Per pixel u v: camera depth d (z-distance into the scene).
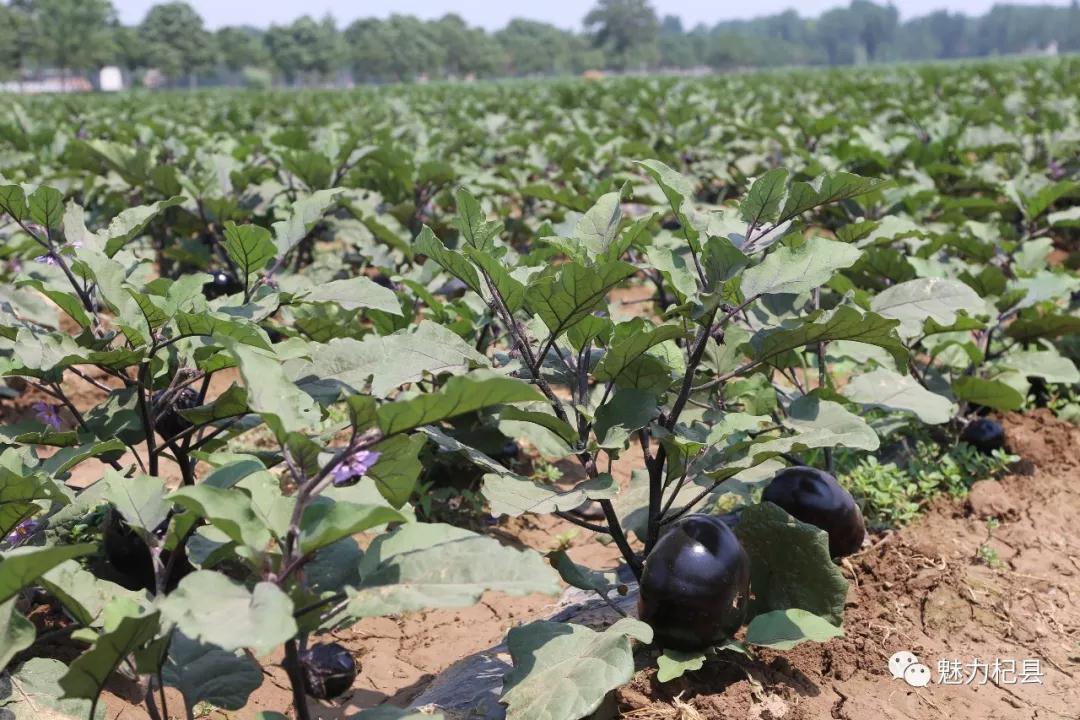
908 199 8.09
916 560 4.55
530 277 3.69
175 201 4.58
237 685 2.98
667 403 4.30
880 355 5.27
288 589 2.62
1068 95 20.22
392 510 2.50
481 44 161.75
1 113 20.12
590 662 3.10
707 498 4.14
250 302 4.39
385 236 7.16
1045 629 4.12
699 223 3.62
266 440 6.07
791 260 3.55
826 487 4.32
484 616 4.59
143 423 3.91
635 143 11.35
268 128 15.53
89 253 3.75
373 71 150.38
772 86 27.72
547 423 3.45
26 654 3.70
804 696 3.52
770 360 4.48
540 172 10.84
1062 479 5.51
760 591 3.88
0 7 90.19
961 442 5.78
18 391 7.07
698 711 3.36
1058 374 5.91
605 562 5.01
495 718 3.38
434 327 3.60
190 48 120.00
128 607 2.54
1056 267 7.01
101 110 22.25
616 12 184.00
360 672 4.12
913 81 25.28
